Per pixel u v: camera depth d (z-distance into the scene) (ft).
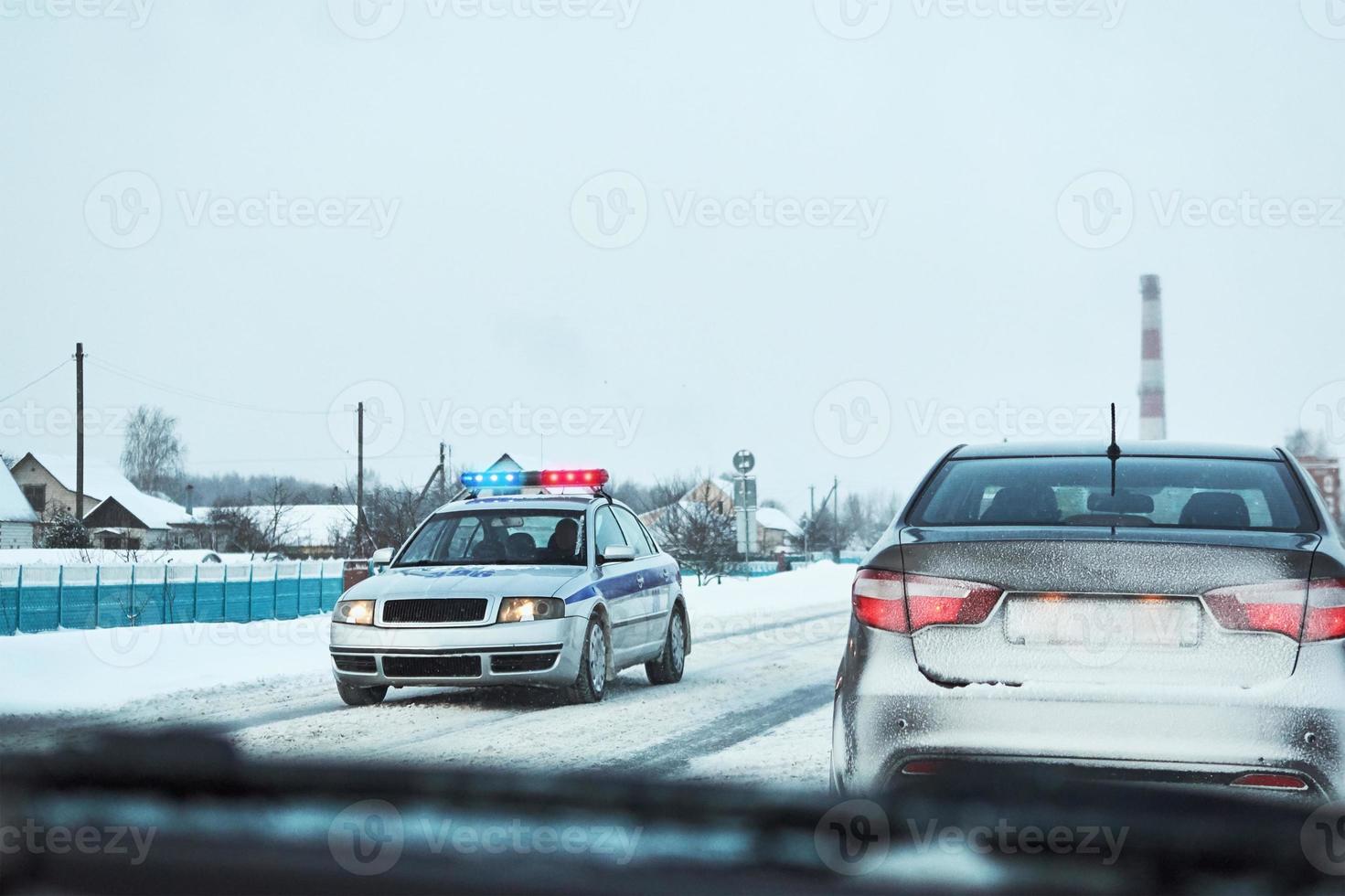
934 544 13.76
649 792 10.26
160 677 38.29
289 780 10.61
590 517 35.78
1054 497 15.53
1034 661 13.01
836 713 14.75
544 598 31.24
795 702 32.30
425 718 29.25
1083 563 13.10
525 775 10.85
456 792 10.43
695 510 168.86
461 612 31.04
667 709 30.94
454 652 30.66
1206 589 12.85
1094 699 12.66
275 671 40.83
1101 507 15.24
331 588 103.81
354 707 31.94
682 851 9.39
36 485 295.69
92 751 10.44
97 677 37.81
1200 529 13.75
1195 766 12.41
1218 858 9.82
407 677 30.91
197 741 10.75
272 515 238.68
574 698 31.91
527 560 34.63
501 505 36.63
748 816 9.86
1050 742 12.67
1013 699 12.82
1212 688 12.58
